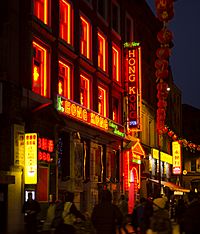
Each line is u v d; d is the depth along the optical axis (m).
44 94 25.31
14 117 21.84
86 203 29.39
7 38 22.00
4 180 20.55
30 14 23.69
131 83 36.91
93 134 30.98
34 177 22.00
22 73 22.94
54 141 25.30
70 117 27.11
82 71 30.25
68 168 26.91
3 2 21.84
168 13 19.27
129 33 41.12
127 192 36.31
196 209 8.88
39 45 25.03
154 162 47.62
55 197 25.11
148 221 18.56
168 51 22.06
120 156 36.28
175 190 47.44
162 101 30.16
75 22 29.38
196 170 71.88
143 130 44.50
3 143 21.17
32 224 19.34
